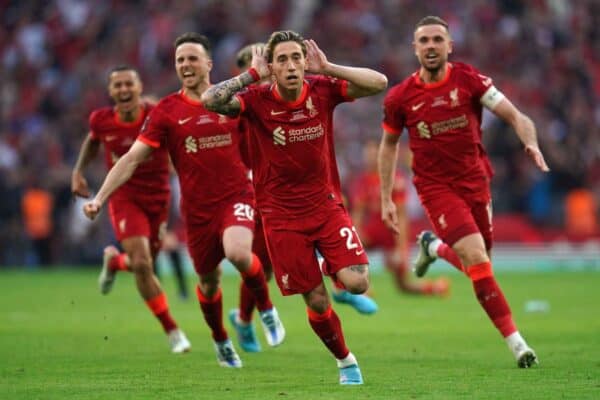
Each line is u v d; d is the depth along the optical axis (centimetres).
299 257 2516
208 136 2938
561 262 7531
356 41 9000
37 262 7756
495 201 7794
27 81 9094
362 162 7856
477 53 8938
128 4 9394
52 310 4656
